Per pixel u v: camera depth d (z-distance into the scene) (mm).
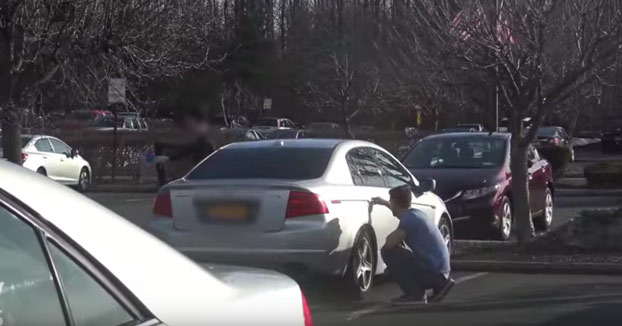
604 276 11438
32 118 13383
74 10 10836
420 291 9445
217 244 8875
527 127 14953
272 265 8859
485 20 11836
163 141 22750
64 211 3408
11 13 10773
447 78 13562
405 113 30828
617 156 42312
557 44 12117
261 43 34062
